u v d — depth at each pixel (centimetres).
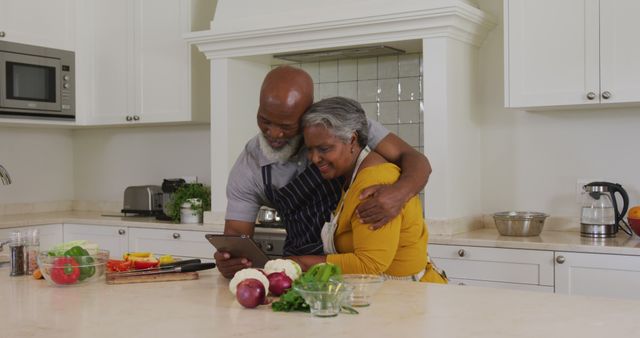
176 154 509
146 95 475
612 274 312
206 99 468
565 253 322
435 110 362
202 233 426
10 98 458
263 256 209
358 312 168
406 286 201
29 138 529
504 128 398
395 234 202
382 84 431
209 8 468
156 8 468
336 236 216
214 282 213
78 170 557
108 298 190
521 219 354
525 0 355
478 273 344
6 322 164
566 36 346
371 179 204
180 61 459
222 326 157
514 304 175
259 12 410
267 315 167
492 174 402
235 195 250
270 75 215
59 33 487
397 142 236
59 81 485
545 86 351
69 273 205
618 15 333
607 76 336
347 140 209
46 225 475
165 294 195
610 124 369
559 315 163
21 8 464
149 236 448
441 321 158
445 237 355
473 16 368
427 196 365
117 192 538
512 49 359
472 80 394
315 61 453
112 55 489
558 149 383
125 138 532
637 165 363
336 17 376
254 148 245
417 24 361
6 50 455
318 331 151
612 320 158
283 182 238
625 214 358
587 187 353
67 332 154
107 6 489
